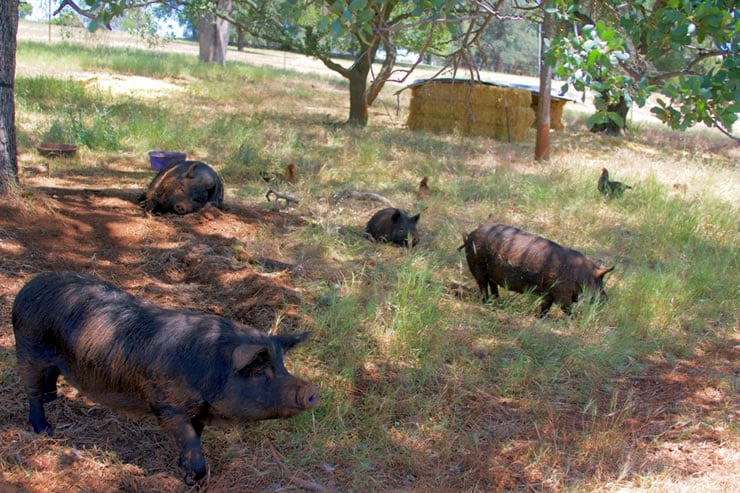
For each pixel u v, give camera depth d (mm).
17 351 4535
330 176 12711
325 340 6219
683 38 4395
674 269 8859
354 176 12891
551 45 4984
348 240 9109
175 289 6871
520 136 20891
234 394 4129
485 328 6969
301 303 6773
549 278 7332
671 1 4438
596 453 5066
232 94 23953
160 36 28969
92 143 13016
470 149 17516
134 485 4234
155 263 7363
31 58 26797
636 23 4980
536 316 7562
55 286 4523
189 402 4180
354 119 20703
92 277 4742
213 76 29406
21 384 5125
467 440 5133
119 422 4879
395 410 5438
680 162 17344
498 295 8031
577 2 5379
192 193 8828
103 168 11594
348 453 4840
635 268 9000
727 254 9602
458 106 20906
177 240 7992
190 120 16547
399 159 14742
